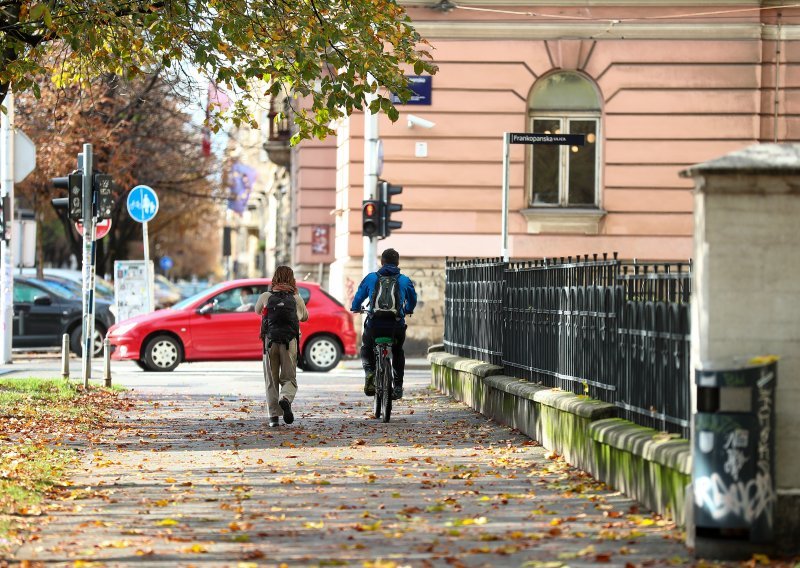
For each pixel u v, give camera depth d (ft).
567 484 52.85
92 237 102.53
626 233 144.46
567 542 40.98
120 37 77.05
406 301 82.12
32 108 176.24
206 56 73.00
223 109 86.12
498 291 81.66
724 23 142.51
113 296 168.86
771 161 40.06
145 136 202.08
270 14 75.00
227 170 226.79
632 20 143.02
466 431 73.77
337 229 165.07
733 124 143.02
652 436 46.50
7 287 140.26
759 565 37.45
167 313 127.95
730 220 40.34
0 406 84.84
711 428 38.75
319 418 83.15
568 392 62.54
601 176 145.38
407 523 44.68
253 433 74.54
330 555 39.24
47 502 49.26
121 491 52.29
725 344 40.27
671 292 46.91
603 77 143.95
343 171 158.92
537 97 145.69
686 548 39.83
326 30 74.38
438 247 146.82
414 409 88.07
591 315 58.54
